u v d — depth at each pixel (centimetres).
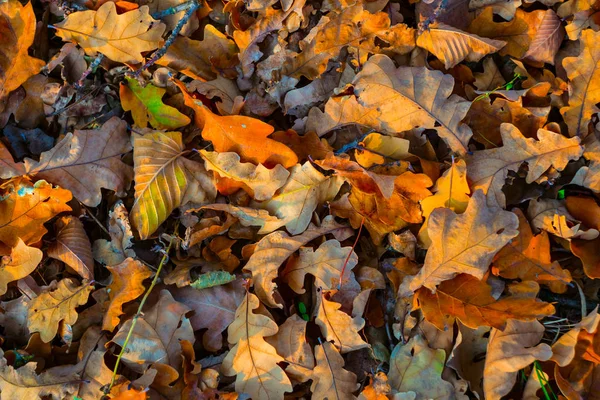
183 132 80
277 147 76
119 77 80
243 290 77
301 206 77
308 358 75
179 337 75
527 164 77
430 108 77
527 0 79
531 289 75
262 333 75
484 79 80
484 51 78
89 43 78
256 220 77
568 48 80
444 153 80
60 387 74
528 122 78
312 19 80
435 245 74
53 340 77
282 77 79
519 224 76
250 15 81
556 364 74
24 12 77
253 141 76
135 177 77
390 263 78
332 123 78
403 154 78
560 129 78
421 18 80
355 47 79
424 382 75
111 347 76
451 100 77
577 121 77
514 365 73
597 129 77
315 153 78
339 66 80
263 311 76
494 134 79
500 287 76
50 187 76
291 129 79
